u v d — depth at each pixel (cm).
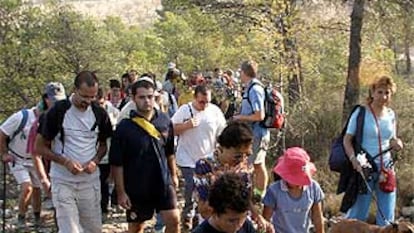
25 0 2334
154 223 931
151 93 681
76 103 682
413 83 1902
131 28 2888
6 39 2273
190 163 851
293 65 1493
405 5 1655
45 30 2311
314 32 1652
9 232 959
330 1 1691
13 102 2247
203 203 534
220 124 855
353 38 1542
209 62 2422
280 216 564
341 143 719
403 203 1041
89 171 686
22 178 954
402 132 1171
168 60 2614
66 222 684
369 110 704
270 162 1206
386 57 1881
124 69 2430
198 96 843
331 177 1087
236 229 377
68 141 681
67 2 2453
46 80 2259
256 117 905
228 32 1836
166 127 693
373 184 706
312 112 1320
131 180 679
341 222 696
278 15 1488
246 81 933
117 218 988
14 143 931
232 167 537
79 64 2353
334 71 1728
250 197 386
